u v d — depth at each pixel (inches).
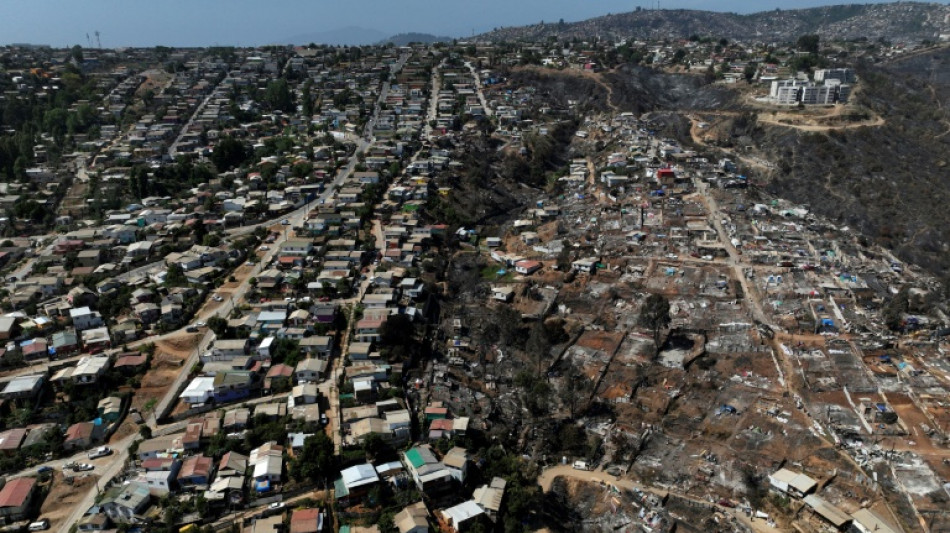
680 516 3560.5
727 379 4581.7
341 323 4970.5
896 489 3550.7
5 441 3732.8
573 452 4045.3
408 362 4566.9
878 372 4493.1
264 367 4448.8
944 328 4990.2
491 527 3373.5
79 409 4001.0
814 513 3447.3
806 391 4357.8
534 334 4906.5
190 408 4062.5
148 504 3353.8
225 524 3223.4
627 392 4532.5
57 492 3427.7
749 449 3944.4
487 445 3986.2
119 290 5339.6
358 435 3747.5
